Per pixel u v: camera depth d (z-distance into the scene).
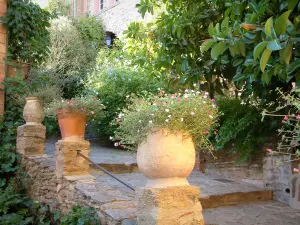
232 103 4.90
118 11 11.74
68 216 3.27
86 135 9.25
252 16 2.54
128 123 2.41
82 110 4.20
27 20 6.89
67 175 4.05
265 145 4.77
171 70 4.96
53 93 6.38
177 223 2.25
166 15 4.82
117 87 7.57
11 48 6.95
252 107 4.65
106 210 2.97
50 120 7.10
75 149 4.13
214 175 5.62
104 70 8.47
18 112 6.47
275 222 3.62
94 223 3.05
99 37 11.80
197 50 4.57
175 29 4.33
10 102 6.48
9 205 4.63
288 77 2.73
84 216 3.12
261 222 3.61
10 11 6.61
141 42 5.36
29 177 5.02
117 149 7.55
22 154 5.35
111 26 11.88
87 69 10.16
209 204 4.19
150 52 5.36
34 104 5.52
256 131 4.67
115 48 10.91
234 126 4.69
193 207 2.34
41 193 4.66
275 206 4.29
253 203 4.43
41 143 5.44
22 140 5.39
